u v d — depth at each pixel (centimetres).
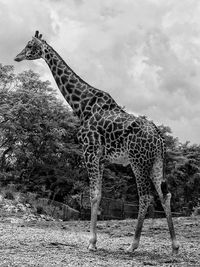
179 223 1484
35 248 827
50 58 981
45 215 2312
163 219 1639
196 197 3478
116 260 735
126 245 962
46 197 2820
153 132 840
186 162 3319
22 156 2881
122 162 884
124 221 1588
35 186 2847
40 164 2970
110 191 3094
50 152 2986
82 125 916
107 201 2527
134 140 832
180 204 3456
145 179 831
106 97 905
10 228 1236
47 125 2875
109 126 864
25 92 2808
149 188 838
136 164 833
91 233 848
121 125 852
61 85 961
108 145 867
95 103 909
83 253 799
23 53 1014
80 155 3000
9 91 2883
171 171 3262
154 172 838
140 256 797
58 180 2927
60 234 1134
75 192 2950
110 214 2486
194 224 1424
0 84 2883
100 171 884
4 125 2675
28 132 2866
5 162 3025
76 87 943
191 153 3488
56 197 2988
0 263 645
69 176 2975
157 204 2956
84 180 3056
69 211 2458
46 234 1110
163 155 848
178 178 3369
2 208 2189
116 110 889
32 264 648
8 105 2686
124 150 854
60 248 850
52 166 2988
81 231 1271
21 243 889
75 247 883
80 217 2514
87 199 2850
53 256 734
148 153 827
